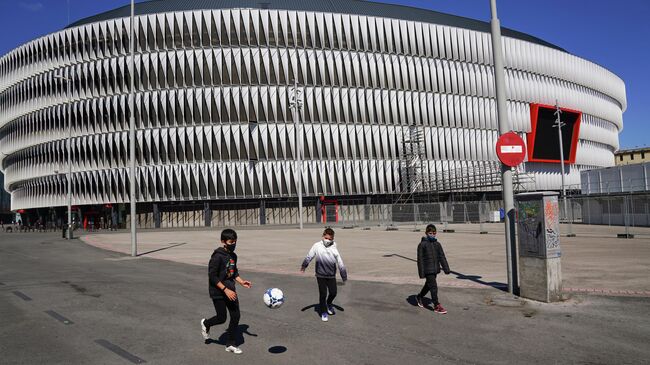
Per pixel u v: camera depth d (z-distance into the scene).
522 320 8.27
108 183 63.72
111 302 10.47
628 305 9.16
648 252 18.19
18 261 20.47
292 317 8.80
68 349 6.91
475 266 15.23
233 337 6.70
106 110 64.00
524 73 75.00
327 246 8.66
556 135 73.19
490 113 71.69
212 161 61.75
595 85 85.69
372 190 64.81
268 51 62.56
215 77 62.12
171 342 7.23
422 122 67.75
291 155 62.66
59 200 67.06
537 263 9.74
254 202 63.59
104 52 64.31
